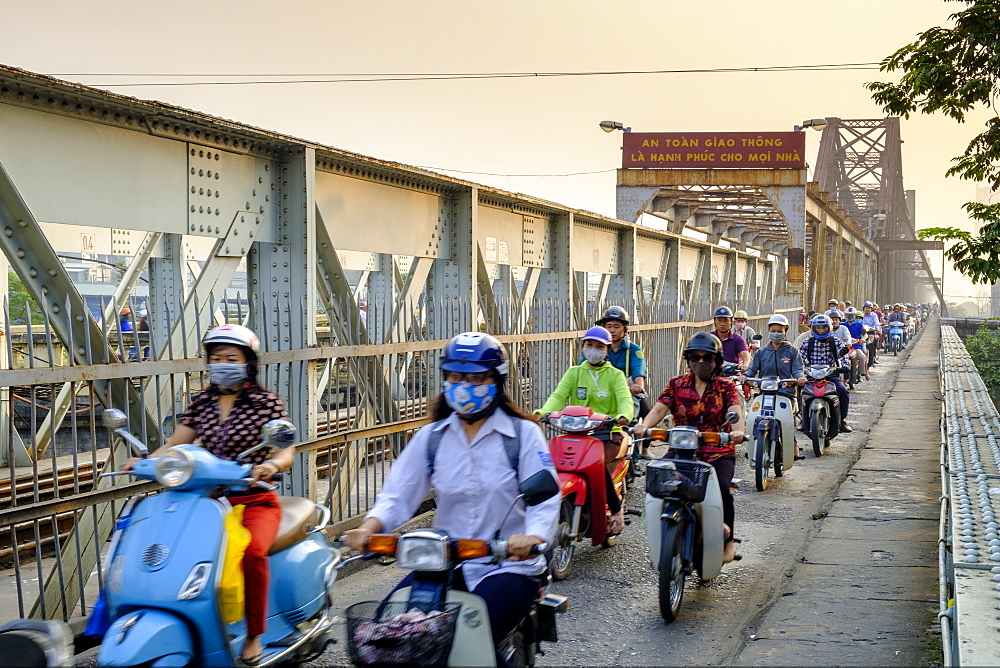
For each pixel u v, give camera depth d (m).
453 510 3.65
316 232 7.75
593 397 7.68
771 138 30.50
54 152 5.66
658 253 20.42
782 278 50.84
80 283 24.34
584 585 6.73
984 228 9.77
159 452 3.97
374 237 8.84
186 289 14.23
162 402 6.01
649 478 6.00
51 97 5.60
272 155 7.46
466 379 3.56
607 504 7.21
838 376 14.33
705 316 20.20
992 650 3.29
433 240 9.95
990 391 47.38
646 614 6.09
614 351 9.34
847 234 54.69
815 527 8.62
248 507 4.24
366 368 7.91
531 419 3.71
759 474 10.29
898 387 22.66
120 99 5.74
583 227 15.05
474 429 3.66
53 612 5.25
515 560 3.37
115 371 5.33
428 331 10.09
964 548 4.53
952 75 9.80
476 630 3.26
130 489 5.39
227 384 4.32
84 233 13.16
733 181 30.89
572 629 5.80
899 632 5.43
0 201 5.09
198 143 6.75
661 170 31.28
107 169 6.03
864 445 13.17
